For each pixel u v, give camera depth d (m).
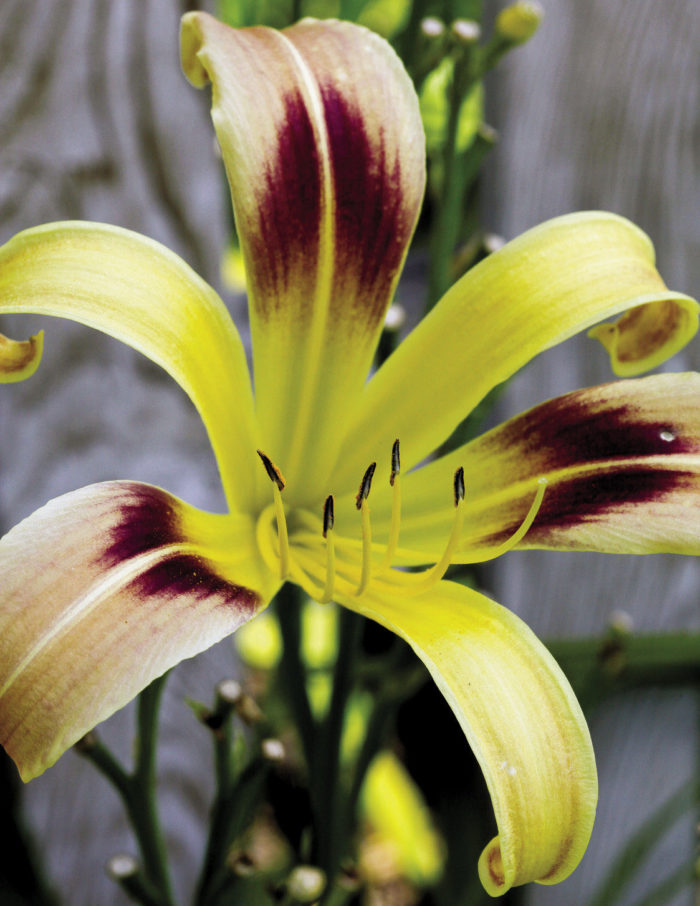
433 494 0.52
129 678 0.46
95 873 0.61
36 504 0.61
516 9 0.53
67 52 0.60
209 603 0.48
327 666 0.62
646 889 0.64
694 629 0.63
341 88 0.50
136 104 0.61
